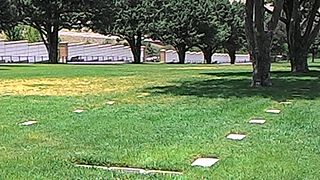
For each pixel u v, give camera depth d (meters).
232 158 7.21
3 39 79.00
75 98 16.30
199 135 9.09
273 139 8.73
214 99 15.63
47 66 48.00
